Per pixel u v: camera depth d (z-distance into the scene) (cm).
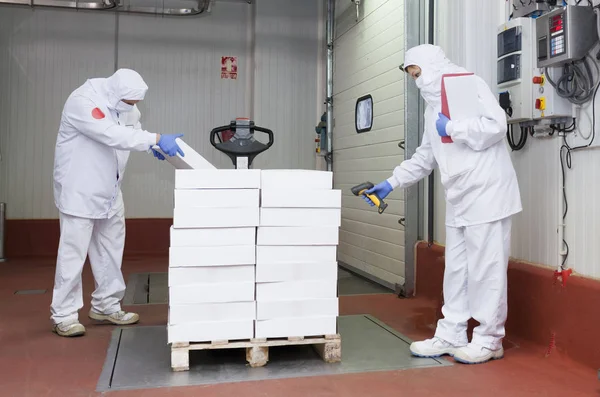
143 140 316
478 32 385
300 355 307
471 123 285
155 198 706
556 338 311
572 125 306
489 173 290
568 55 286
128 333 352
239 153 358
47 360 297
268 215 279
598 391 258
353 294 483
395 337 345
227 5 722
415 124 466
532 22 322
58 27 675
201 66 715
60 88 677
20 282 521
